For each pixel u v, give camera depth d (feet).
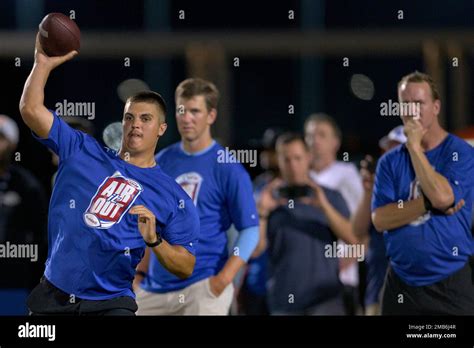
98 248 59.47
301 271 86.07
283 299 86.17
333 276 86.38
